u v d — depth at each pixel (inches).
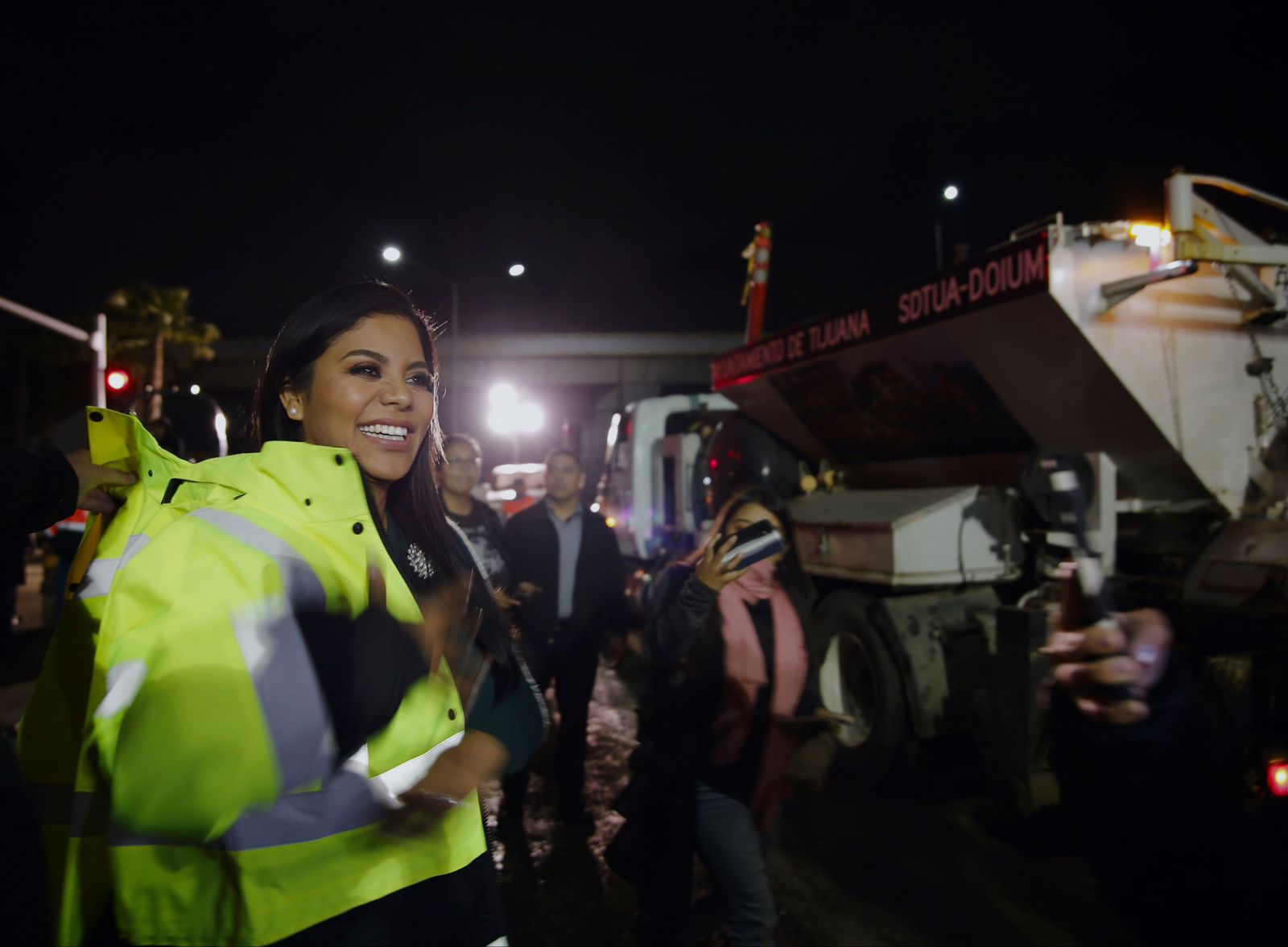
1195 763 52.9
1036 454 163.8
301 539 44.0
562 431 452.4
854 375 219.3
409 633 46.8
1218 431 161.6
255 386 57.3
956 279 177.0
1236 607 140.7
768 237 307.7
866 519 193.8
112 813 37.7
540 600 180.4
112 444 54.7
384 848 43.4
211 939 39.9
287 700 39.4
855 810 183.6
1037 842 165.9
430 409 56.5
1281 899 110.8
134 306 1314.0
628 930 137.7
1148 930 55.0
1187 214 148.4
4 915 47.1
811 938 131.6
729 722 102.7
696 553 109.8
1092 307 155.7
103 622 41.7
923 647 183.9
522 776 174.9
